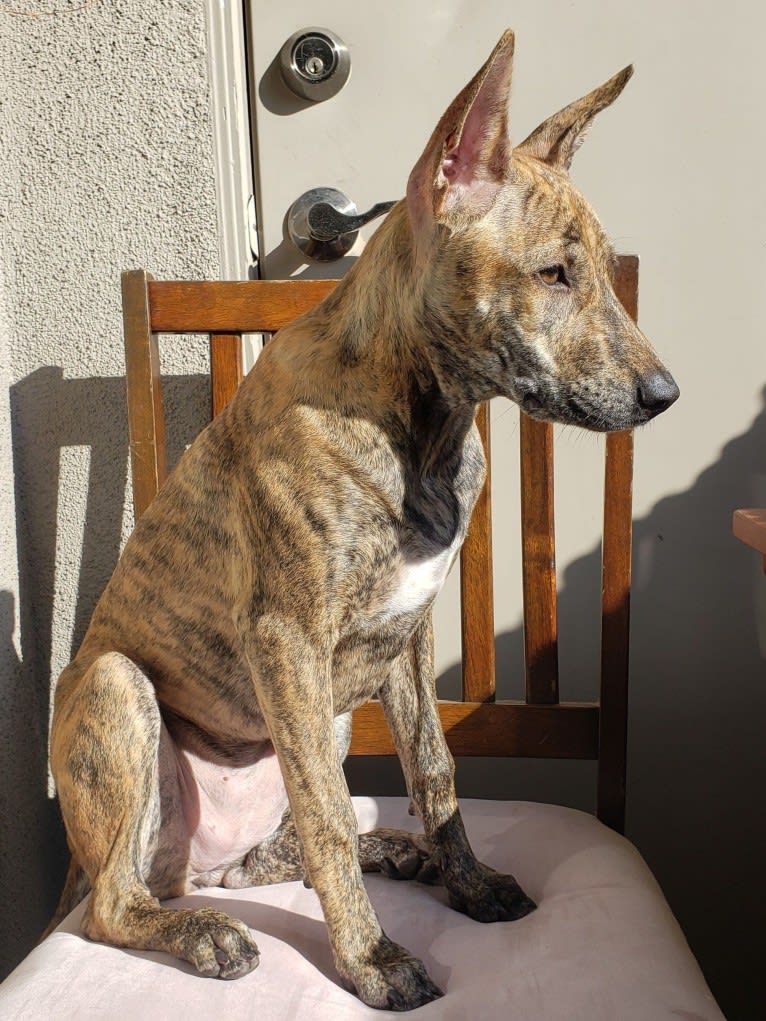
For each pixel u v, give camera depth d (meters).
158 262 2.00
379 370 1.36
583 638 2.11
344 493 1.33
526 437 1.71
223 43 1.92
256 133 1.97
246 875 1.61
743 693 2.10
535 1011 1.16
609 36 1.92
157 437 1.81
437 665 2.12
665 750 2.13
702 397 2.01
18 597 2.04
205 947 1.28
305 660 1.34
